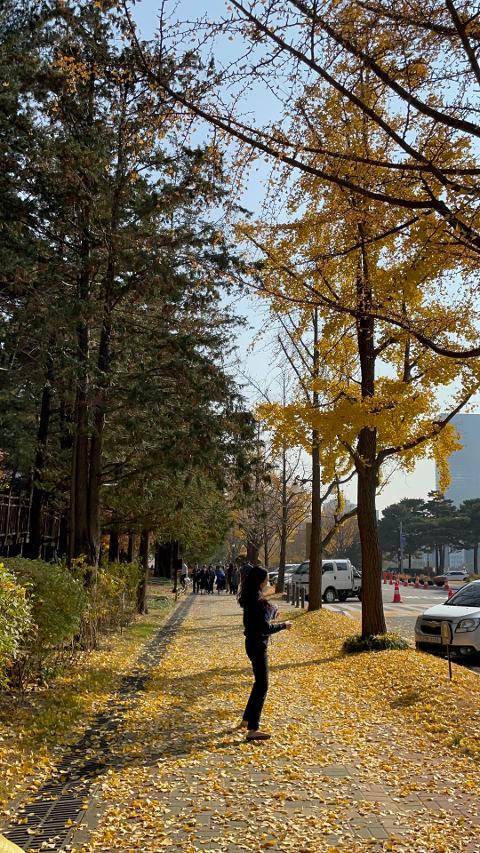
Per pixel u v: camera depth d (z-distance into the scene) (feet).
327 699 33.50
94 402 51.03
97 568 51.24
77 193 45.32
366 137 22.71
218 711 30.60
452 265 21.98
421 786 20.97
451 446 47.83
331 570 118.32
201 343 53.47
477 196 18.90
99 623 57.57
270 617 27.40
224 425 53.01
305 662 45.88
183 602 125.39
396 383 39.47
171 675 41.45
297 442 41.86
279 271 24.81
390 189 22.76
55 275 46.57
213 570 169.37
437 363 37.27
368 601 49.42
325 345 43.70
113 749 24.97
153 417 52.85
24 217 45.98
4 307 47.52
